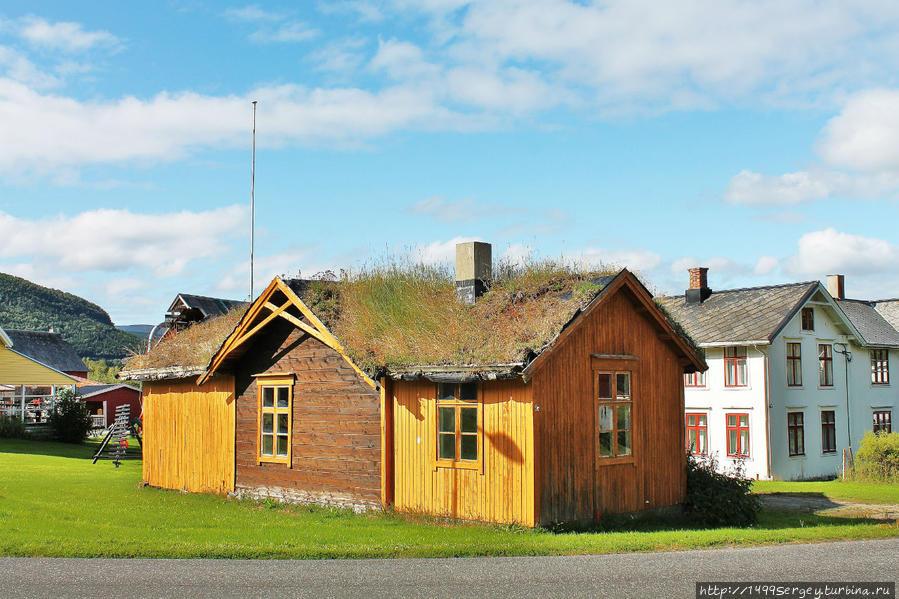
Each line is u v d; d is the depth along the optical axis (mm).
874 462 31062
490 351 15203
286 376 18969
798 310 36031
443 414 16141
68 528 14062
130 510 17109
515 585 10008
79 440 43906
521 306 16953
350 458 17500
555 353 15625
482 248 18719
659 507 18141
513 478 15039
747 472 34969
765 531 14961
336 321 17719
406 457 16562
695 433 37250
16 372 46344
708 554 12188
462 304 17969
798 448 36250
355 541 13195
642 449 17844
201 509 17844
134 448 38594
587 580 10289
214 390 21031
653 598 9391
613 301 17438
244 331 19266
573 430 15938
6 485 20922
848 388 39656
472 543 12961
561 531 15055
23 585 9984
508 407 15250
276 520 16141
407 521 16031
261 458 19438
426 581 10234
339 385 17875
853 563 11445
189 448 21734
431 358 15906
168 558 11727
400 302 18062
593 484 16297
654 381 18500
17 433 42312
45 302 138000
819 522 18625
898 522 16359
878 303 50594
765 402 34656
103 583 10102
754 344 34781
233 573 10695
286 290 18359
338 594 9562
